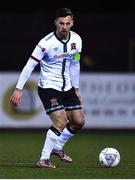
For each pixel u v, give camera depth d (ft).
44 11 224.53
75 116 103.81
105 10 223.92
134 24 209.36
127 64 209.77
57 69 100.63
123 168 102.63
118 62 209.77
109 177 91.09
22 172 95.04
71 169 99.40
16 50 208.03
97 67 209.67
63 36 99.60
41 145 152.66
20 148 143.84
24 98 193.36
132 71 209.46
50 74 100.53
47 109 100.32
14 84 193.98
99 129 195.62
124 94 195.42
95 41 209.46
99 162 113.70
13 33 207.41
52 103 99.86
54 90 100.22
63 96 102.42
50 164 100.53
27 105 193.57
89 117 195.11
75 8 223.71
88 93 194.39
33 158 120.16
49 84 100.32
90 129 195.42
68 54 100.78
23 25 207.41
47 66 100.68
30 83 192.95
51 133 99.81
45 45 99.19
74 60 102.83
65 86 101.55
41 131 193.57
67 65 101.19
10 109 194.29
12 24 207.31
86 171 97.14
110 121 195.62
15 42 207.62
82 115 104.42
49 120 194.39
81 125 104.73
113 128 195.93
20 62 208.44
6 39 207.31
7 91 193.88
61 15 98.32
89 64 209.46
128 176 92.58
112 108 195.42
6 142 160.66
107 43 209.67
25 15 207.41
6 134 184.55
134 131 196.24
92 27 209.36
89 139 172.55
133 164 110.52
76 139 172.35
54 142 100.12
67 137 106.22
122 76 195.11
